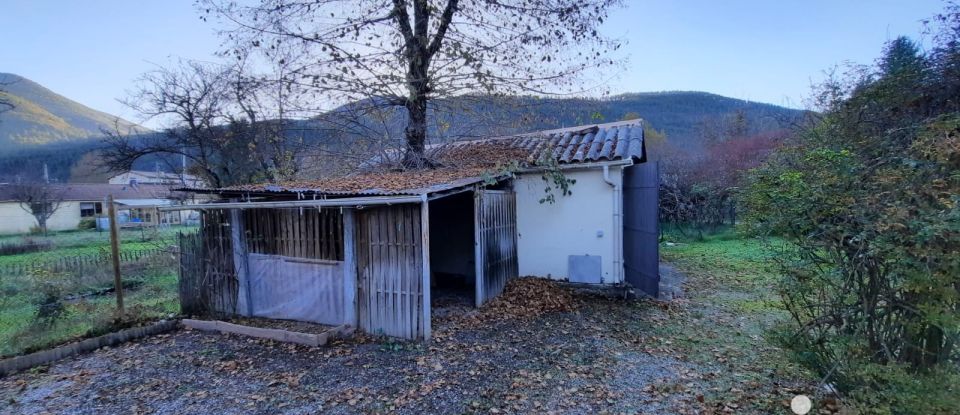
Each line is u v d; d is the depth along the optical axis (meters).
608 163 7.82
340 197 5.93
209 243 7.24
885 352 2.90
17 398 4.30
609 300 7.59
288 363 5.02
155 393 4.34
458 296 8.43
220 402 4.09
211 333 6.30
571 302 7.38
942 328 2.63
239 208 6.74
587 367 4.66
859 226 2.89
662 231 17.45
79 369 5.02
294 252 6.59
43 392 4.42
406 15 9.84
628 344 5.33
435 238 10.34
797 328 3.57
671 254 13.19
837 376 3.29
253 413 3.86
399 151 10.66
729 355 4.88
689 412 3.62
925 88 8.14
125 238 21.34
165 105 15.50
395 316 5.80
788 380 4.12
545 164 8.11
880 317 2.95
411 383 4.36
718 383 4.16
